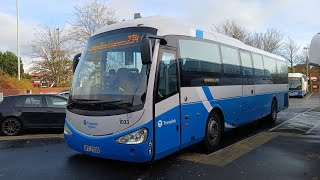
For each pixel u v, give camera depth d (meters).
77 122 6.20
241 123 9.66
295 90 39.97
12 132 10.84
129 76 5.91
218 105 8.07
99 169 6.38
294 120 14.52
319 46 6.03
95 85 6.23
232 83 9.03
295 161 6.91
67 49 36.84
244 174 6.02
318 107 23.22
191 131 6.88
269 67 12.72
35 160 7.16
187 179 5.74
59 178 5.84
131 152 5.57
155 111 5.77
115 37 6.44
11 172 6.26
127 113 5.58
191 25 7.49
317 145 8.55
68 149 8.25
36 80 39.72
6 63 44.94
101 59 6.42
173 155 7.48
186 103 6.73
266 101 12.16
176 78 6.48
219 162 6.88
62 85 38.38
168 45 6.35
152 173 6.11
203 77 7.47
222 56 8.57
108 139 5.71
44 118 11.07
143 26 6.28
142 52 5.42
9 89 26.88
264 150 7.98
